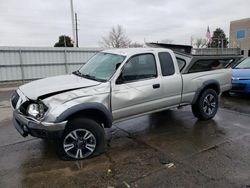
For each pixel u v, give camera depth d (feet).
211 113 18.93
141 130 16.92
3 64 51.88
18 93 13.04
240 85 26.12
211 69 18.75
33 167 11.67
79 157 12.31
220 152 13.11
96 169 11.40
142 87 14.23
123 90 13.41
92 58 16.52
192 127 17.39
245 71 27.14
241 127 17.25
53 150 13.58
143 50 14.84
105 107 12.62
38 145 14.38
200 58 16.76
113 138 15.43
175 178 10.52
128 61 13.79
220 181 10.25
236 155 12.72
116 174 10.93
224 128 17.07
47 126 10.94
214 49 71.05
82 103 11.76
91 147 12.57
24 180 10.55
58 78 14.46
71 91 11.84
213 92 18.75
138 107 14.28
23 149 13.83
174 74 16.06
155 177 10.64
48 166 11.74
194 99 17.56
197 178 10.50
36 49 55.26
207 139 15.03
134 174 10.91
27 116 11.55
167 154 12.96
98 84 12.66
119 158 12.52
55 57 58.34
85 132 12.32
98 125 12.60
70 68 60.95
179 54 16.88
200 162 11.97
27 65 54.85
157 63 15.19
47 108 11.06
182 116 20.13
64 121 11.21
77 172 11.16
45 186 10.09
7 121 19.86
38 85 12.96
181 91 16.49
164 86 15.33
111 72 13.52
